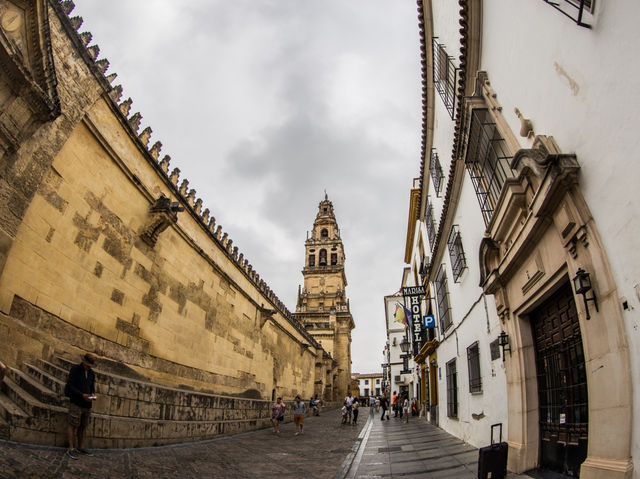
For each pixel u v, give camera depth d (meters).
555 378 6.27
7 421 5.76
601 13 3.98
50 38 7.55
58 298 8.61
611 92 3.92
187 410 10.85
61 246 8.77
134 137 11.39
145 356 11.75
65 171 8.92
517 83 6.32
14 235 7.38
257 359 22.30
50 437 6.36
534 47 5.64
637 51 3.47
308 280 72.00
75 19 9.23
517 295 7.11
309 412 30.14
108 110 10.36
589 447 4.56
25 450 5.64
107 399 7.86
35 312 7.96
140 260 11.77
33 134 7.81
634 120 3.59
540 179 5.16
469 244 10.76
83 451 6.53
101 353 9.87
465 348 11.77
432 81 13.78
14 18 6.93
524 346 7.07
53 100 7.89
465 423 11.65
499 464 6.23
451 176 11.40
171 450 8.97
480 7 7.84
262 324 23.25
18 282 7.59
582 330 4.79
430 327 18.33
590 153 4.38
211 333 16.45
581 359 5.43
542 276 6.01
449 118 12.08
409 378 37.69
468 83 8.62
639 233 3.61
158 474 6.54
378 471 8.07
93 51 9.83
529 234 5.93
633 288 3.78
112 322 10.38
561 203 4.95
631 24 3.54
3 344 7.09
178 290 13.90
